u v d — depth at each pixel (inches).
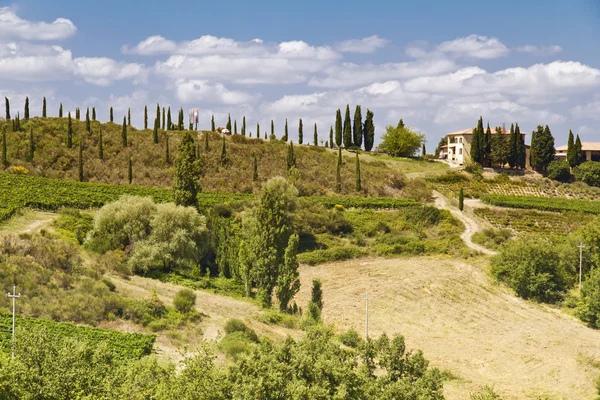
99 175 5241.1
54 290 2600.9
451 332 3083.2
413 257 4416.8
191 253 3516.2
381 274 3971.5
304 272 4018.2
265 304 3122.5
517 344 2950.3
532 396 2397.9
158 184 5315.0
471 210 5580.7
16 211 3791.8
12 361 1553.9
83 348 1664.6
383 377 1867.6
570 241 4151.1
